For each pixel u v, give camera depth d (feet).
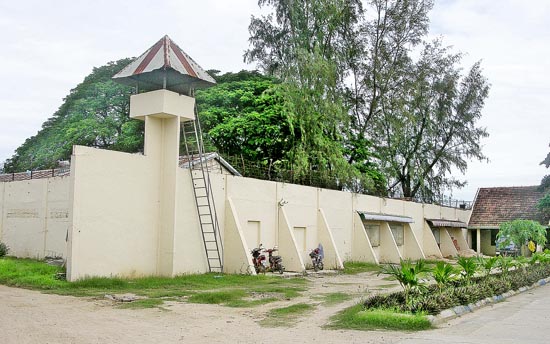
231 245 58.49
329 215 78.74
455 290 39.70
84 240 45.50
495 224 126.93
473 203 136.05
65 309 32.96
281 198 68.59
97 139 115.65
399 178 119.34
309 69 80.23
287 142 87.30
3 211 68.39
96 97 121.39
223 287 47.11
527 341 25.86
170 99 52.01
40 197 63.21
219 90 104.94
